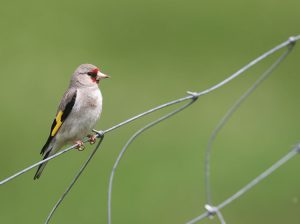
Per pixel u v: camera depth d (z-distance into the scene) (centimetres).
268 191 1417
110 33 1973
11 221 1362
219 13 2053
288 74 1803
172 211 1376
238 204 1396
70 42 1919
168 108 1658
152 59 1859
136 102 1672
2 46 1895
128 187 1423
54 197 1409
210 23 2019
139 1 2100
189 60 1859
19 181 1462
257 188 1424
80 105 1052
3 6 2069
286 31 1964
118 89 1722
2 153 1538
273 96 1706
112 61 1839
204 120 1625
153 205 1383
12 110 1653
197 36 1972
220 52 1895
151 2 2102
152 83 1738
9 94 1716
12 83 1747
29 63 1820
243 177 1439
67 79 1753
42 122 1625
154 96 1686
